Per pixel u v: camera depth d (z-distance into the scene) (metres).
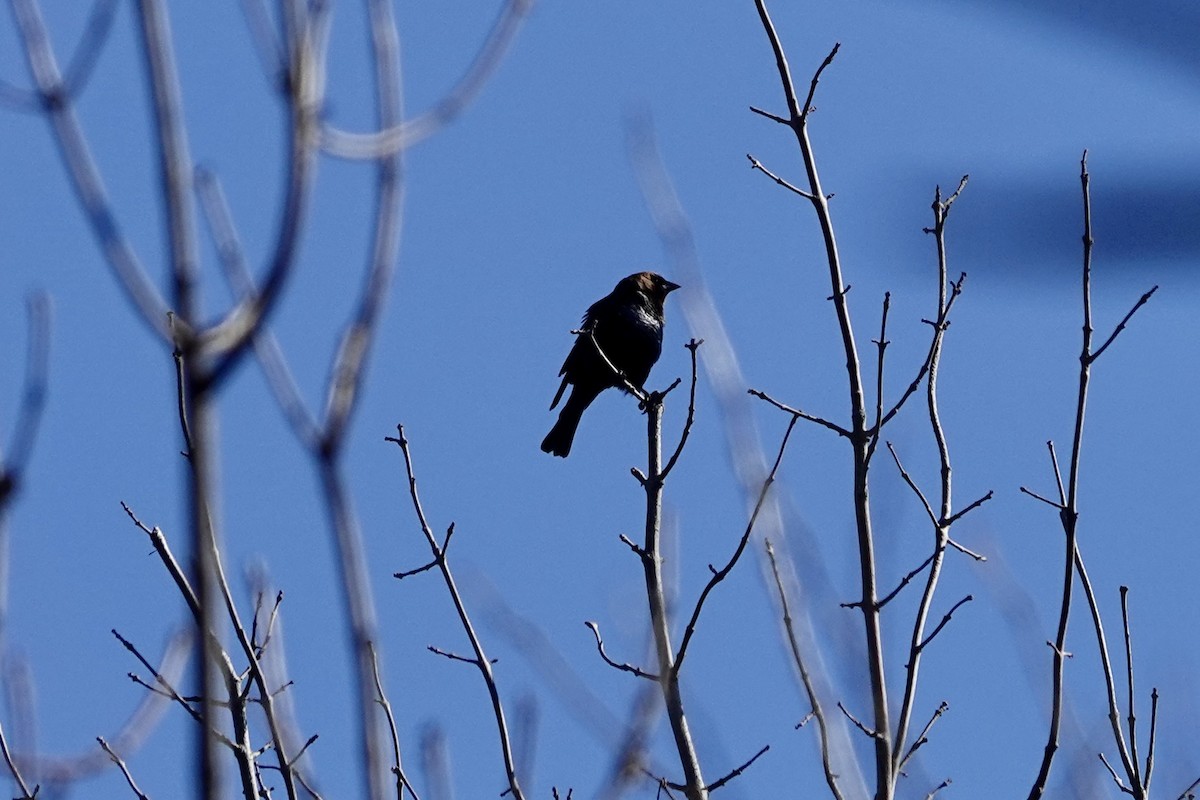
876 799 10.47
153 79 5.24
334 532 6.10
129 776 10.76
